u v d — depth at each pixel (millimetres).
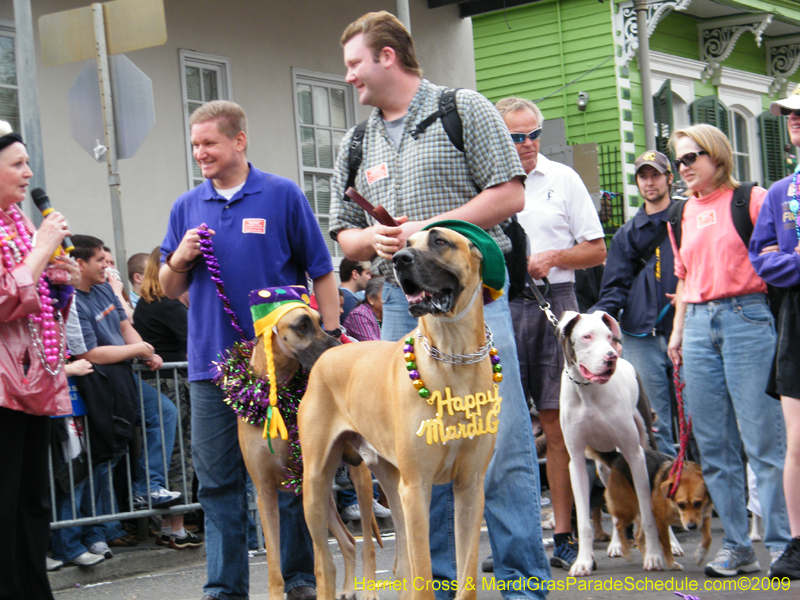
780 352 4703
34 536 4176
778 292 5098
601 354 5113
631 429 5340
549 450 5746
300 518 4734
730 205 5176
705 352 5215
